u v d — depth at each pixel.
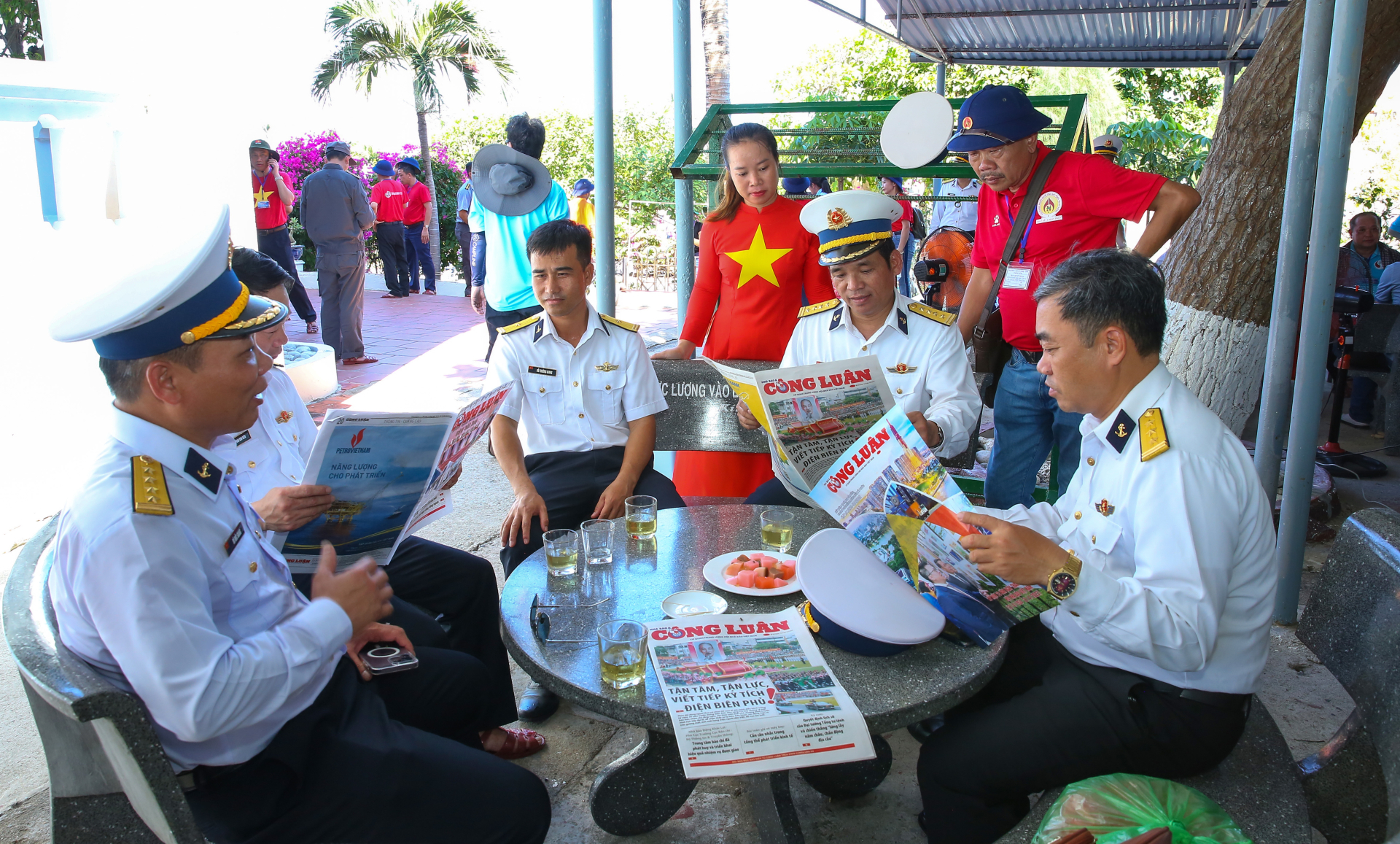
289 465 2.46
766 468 3.59
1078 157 2.91
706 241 3.67
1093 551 1.76
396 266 12.20
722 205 3.57
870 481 1.88
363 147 16.89
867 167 3.91
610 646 1.55
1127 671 1.71
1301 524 3.07
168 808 1.20
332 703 1.62
